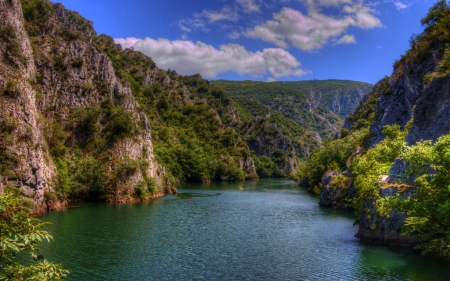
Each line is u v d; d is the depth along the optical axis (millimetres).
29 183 72000
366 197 53844
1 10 86188
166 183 122812
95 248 49125
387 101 105312
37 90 101750
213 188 147750
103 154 102562
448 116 48750
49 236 17297
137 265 42438
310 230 61781
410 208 37719
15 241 16297
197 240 54438
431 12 87062
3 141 69188
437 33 81812
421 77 82438
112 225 64312
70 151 100000
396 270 40156
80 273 39438
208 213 79375
